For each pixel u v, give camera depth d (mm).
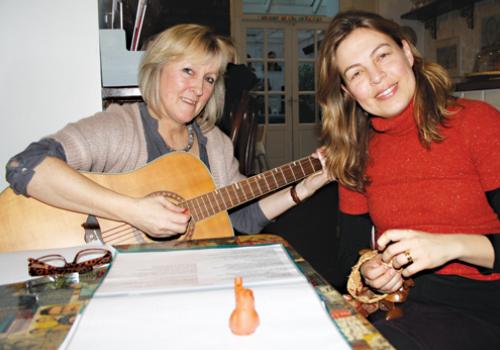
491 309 1062
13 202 1333
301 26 6539
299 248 3469
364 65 1165
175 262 896
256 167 5285
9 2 1677
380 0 5070
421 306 1101
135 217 1225
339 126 1355
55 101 1760
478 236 952
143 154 1518
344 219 1434
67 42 1743
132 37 2086
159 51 1510
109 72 1819
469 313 1052
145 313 670
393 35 1193
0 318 673
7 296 758
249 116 2121
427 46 4762
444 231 1157
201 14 2654
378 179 1280
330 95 1341
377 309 1109
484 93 2404
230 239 1067
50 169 1255
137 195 1428
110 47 1805
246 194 1554
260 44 6516
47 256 941
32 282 820
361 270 1091
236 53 1662
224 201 1520
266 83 6590
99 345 583
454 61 4301
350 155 1348
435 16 4578
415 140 1204
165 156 1498
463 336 966
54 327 644
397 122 1206
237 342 584
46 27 1719
